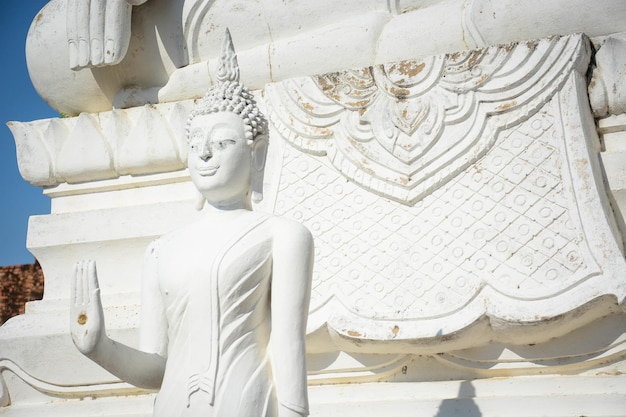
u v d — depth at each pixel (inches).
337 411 165.5
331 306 169.0
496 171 170.1
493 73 175.3
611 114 174.7
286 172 186.5
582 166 163.5
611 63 172.6
